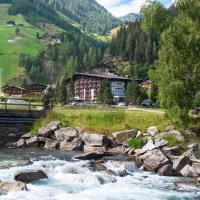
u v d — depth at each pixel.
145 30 49.69
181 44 45.62
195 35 44.69
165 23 48.31
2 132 56.00
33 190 28.58
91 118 57.72
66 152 49.06
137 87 129.88
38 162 38.34
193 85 46.00
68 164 38.00
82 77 171.88
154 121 54.03
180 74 46.75
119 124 55.59
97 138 51.12
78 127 56.09
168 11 49.34
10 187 28.25
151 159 38.50
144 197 28.92
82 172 35.78
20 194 27.16
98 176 33.09
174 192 30.59
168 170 36.72
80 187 30.67
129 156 44.34
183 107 46.28
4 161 39.28
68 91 160.88
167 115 51.28
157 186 32.38
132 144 48.06
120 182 33.31
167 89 45.84
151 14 48.19
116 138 51.69
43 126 57.22
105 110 63.22
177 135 47.06
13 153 47.09
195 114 54.28
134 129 53.41
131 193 29.88
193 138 46.69
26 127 57.81
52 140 54.22
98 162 38.47
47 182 31.62
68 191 29.31
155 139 47.62
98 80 165.25
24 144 54.72
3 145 55.12
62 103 89.75
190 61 45.94
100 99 126.12
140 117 55.56
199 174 36.34
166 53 46.97
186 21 46.28
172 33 45.66
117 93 167.38
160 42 48.88
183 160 37.62
